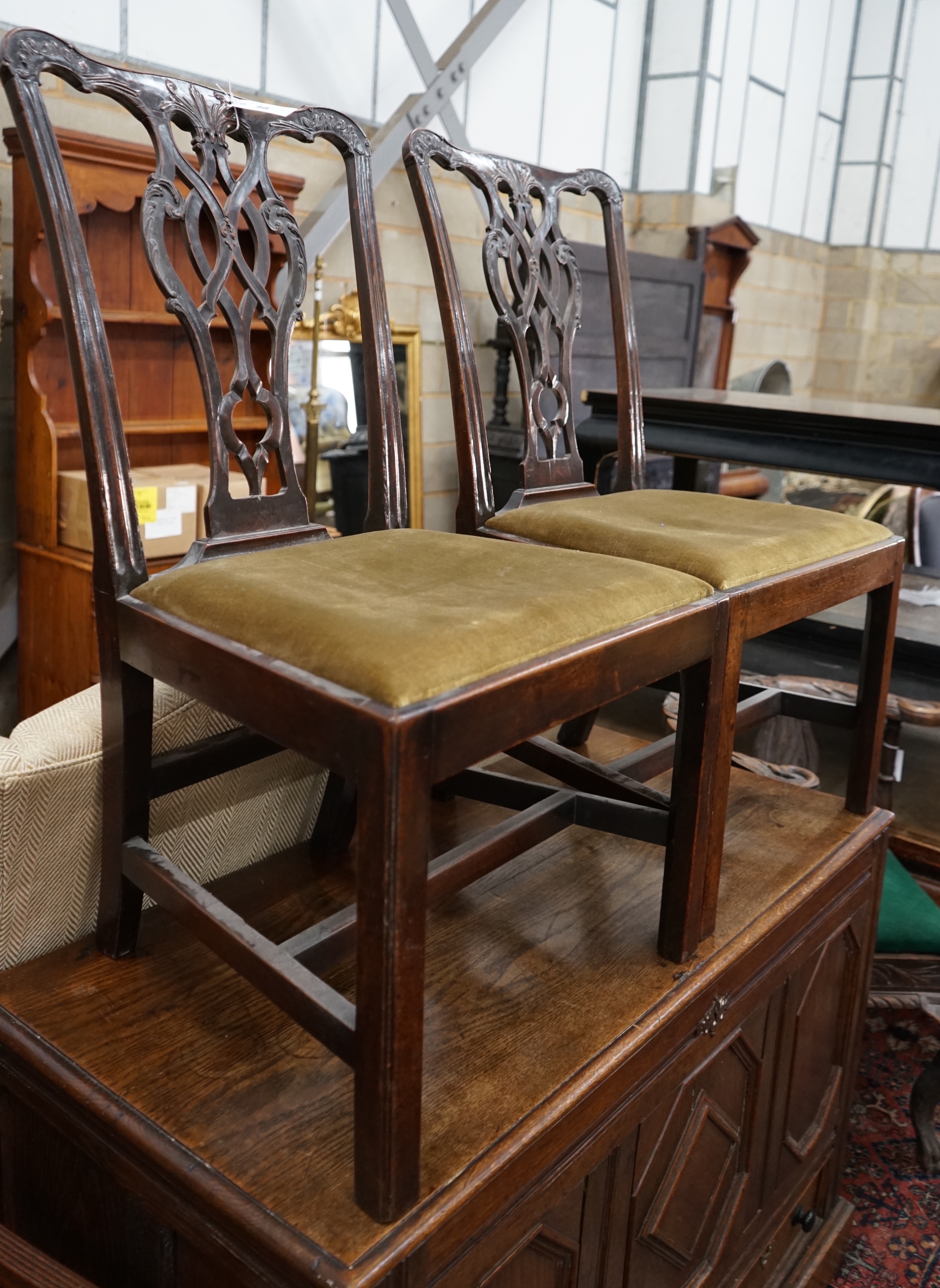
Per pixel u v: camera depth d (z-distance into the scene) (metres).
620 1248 1.04
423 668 0.72
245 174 1.08
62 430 2.33
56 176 0.93
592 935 1.13
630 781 1.16
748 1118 1.23
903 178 6.05
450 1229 0.78
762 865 1.29
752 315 5.57
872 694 1.40
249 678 0.79
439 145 1.34
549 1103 0.87
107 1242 0.92
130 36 2.58
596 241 4.52
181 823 1.13
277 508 1.13
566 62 4.11
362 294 1.24
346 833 1.26
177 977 1.02
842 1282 1.46
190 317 1.04
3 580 2.51
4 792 0.92
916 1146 1.68
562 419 1.53
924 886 2.07
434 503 3.80
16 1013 0.95
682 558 1.10
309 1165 0.80
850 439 1.93
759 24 4.79
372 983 0.71
